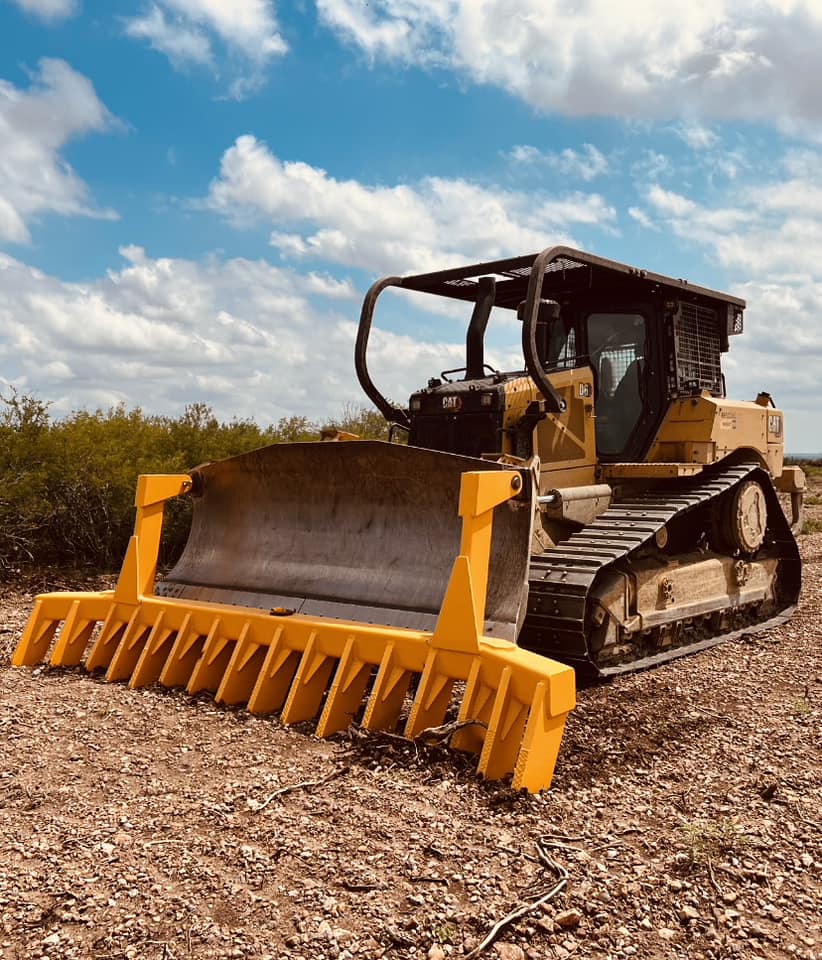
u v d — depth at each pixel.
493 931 2.74
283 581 5.52
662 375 7.34
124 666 5.61
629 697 5.52
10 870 3.08
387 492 5.27
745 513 7.74
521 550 4.73
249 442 11.85
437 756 4.18
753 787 4.03
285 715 4.71
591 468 6.93
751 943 2.77
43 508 9.69
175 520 10.30
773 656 6.73
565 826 3.58
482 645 4.27
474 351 6.76
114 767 4.09
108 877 3.03
